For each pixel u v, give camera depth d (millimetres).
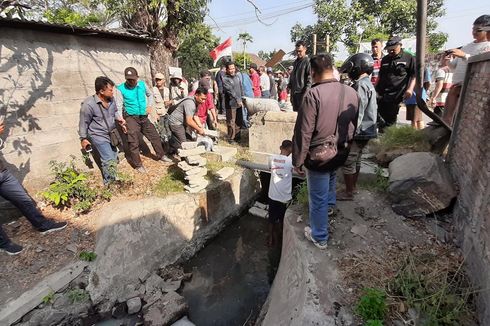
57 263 3365
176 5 6621
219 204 5262
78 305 3199
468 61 3084
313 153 2551
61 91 4598
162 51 7383
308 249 2883
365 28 20875
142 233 4027
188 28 7629
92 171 5055
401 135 4297
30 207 3539
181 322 3400
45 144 4453
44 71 4363
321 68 2498
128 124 5027
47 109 4438
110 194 4406
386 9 20672
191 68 19094
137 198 4496
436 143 3926
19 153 4152
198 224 4828
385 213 3230
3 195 3326
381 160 4199
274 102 6527
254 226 5645
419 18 3174
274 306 3004
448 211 3104
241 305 3812
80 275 3328
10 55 3984
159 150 5645
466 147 2955
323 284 2465
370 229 3033
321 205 2725
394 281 2385
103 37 5137
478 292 2082
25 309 2859
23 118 4172
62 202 4125
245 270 4488
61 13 6586
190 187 4789
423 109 3652
